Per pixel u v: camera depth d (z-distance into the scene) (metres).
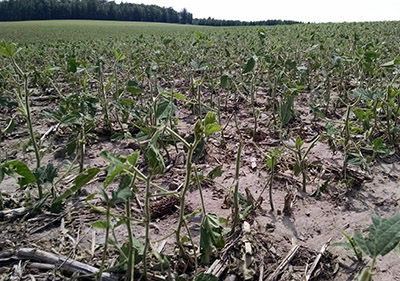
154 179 2.91
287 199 2.38
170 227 2.29
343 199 2.59
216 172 2.07
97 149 3.50
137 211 2.46
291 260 2.00
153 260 1.93
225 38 10.40
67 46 9.37
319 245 2.13
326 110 4.37
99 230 2.25
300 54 6.65
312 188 2.74
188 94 5.16
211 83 4.81
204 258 1.75
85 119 3.16
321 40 6.82
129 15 78.44
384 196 2.60
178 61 6.19
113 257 1.99
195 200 2.59
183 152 3.22
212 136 2.53
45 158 3.35
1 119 4.44
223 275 1.89
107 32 28.95
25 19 70.12
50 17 72.00
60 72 6.74
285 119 3.39
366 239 1.24
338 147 3.38
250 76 5.35
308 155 3.28
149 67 4.16
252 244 2.08
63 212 2.42
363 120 3.01
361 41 7.40
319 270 1.93
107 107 3.76
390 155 3.19
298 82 4.88
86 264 1.90
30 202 2.53
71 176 2.92
